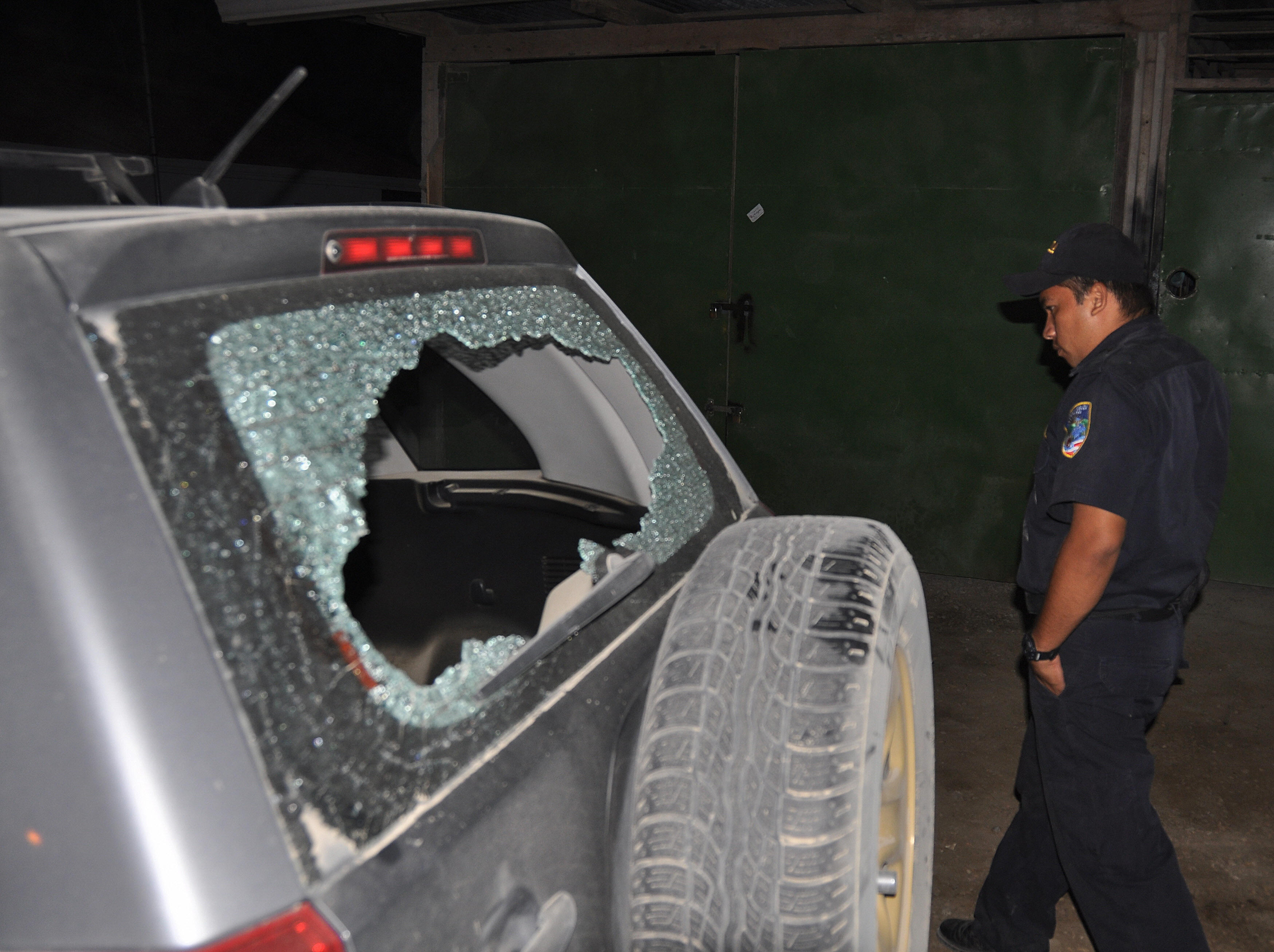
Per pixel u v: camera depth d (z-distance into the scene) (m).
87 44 4.48
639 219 5.80
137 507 0.79
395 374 1.14
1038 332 5.07
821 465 5.64
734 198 5.55
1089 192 4.89
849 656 1.41
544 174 5.99
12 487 0.77
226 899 0.73
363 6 4.57
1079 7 4.75
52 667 0.75
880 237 5.29
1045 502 2.08
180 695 0.76
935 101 5.06
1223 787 3.34
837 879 1.31
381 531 2.51
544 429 2.21
